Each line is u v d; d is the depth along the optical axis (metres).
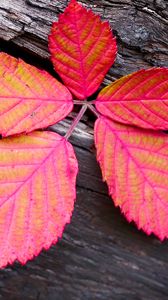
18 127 0.33
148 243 0.37
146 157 0.34
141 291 0.37
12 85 0.33
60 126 0.38
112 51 0.33
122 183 0.34
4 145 0.33
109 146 0.34
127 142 0.34
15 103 0.33
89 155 0.38
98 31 0.33
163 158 0.34
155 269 0.37
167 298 0.37
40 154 0.34
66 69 0.34
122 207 0.33
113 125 0.34
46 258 0.37
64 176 0.33
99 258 0.37
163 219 0.33
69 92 0.34
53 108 0.34
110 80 0.38
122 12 0.38
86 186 0.38
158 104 0.34
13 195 0.33
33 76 0.34
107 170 0.34
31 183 0.33
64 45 0.33
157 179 0.34
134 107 0.34
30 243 0.32
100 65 0.34
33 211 0.33
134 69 0.38
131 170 0.34
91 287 0.37
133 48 0.38
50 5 0.38
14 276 0.37
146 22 0.38
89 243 0.37
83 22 0.33
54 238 0.32
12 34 0.38
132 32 0.38
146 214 0.33
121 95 0.34
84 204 0.37
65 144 0.34
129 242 0.37
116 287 0.37
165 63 0.38
